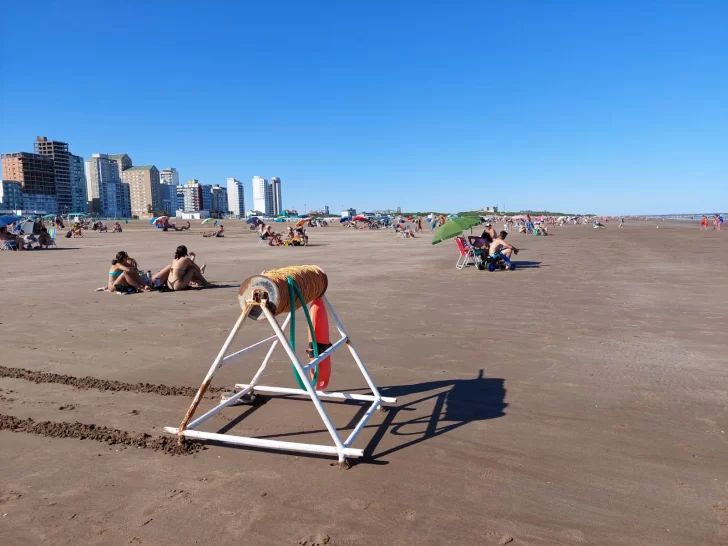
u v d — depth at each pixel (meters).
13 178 195.38
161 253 27.08
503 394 5.28
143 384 5.63
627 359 6.47
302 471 3.70
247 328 8.61
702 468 3.69
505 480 3.55
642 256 22.02
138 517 3.12
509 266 17.34
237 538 2.91
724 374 5.81
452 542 2.86
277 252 27.59
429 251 28.12
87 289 13.28
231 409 4.94
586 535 2.92
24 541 2.88
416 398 5.21
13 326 8.71
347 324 8.81
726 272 15.59
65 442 4.18
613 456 3.89
